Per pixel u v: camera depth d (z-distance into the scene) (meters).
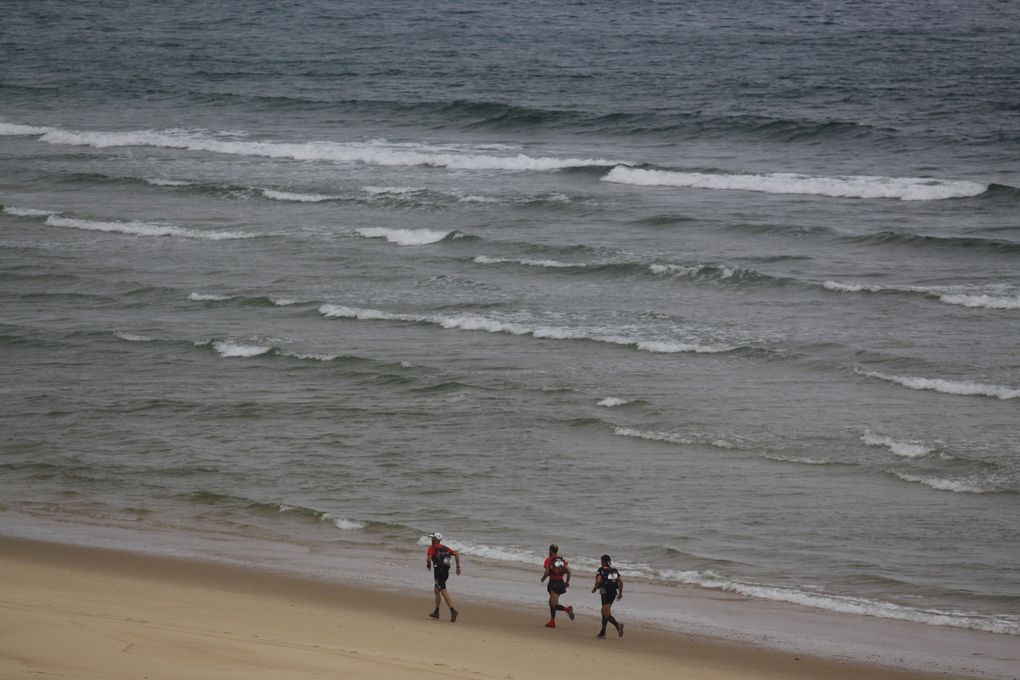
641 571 62.53
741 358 95.62
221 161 171.25
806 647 52.56
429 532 67.88
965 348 96.25
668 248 126.88
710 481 74.44
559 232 134.38
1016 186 147.62
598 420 84.31
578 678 45.47
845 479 74.25
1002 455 76.75
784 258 122.06
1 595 50.22
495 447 80.62
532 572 62.19
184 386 92.81
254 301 112.94
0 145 182.88
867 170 160.62
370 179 159.62
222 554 63.28
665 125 189.75
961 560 63.38
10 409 88.25
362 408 88.00
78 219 141.62
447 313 109.06
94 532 66.44
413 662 44.53
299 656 42.78
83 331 105.81
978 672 50.16
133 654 40.62
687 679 47.34
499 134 188.50
